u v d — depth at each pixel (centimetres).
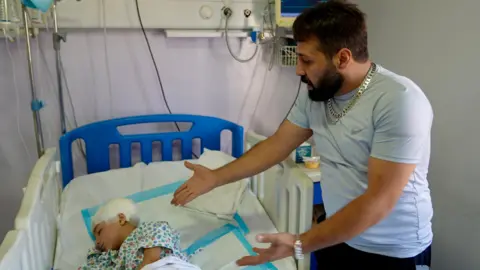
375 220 104
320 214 212
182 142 219
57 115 205
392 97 106
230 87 226
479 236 172
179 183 194
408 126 103
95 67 205
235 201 183
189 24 205
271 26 215
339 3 108
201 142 221
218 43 218
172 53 213
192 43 215
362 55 109
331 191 129
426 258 184
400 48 202
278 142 147
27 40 168
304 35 109
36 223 131
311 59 110
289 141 146
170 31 202
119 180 193
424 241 126
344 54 106
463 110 173
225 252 158
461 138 175
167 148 218
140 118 208
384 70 115
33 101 175
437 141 187
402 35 200
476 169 170
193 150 230
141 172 198
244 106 231
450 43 176
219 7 207
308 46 109
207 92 224
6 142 202
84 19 192
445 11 177
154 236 138
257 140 204
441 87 182
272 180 178
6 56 193
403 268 126
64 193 185
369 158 110
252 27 213
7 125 200
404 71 201
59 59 193
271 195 181
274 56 226
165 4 200
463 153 175
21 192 210
